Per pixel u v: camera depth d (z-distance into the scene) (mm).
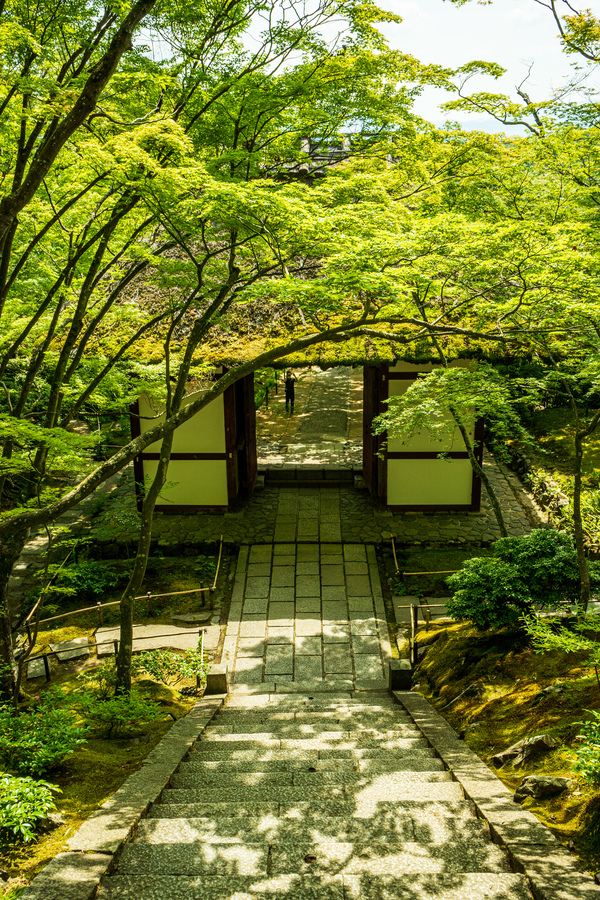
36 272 8438
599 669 5398
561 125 9219
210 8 6957
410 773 4773
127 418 14695
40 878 3146
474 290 7609
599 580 7004
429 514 12727
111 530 11961
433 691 7508
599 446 13148
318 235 5938
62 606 10398
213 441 12586
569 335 8133
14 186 5852
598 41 8672
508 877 3064
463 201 8945
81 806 4496
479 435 12242
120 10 5797
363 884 3037
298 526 12359
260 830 3795
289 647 9234
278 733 6246
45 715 5184
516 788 4336
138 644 9219
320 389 20750
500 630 7785
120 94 6746
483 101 9625
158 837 3748
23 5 5801
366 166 8609
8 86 5094
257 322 12023
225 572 11188
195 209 5926
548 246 6531
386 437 12281
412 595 10438
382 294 6102
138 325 11547
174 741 5801
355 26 7078
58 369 7414
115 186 6539
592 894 2859
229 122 7492
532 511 12602
